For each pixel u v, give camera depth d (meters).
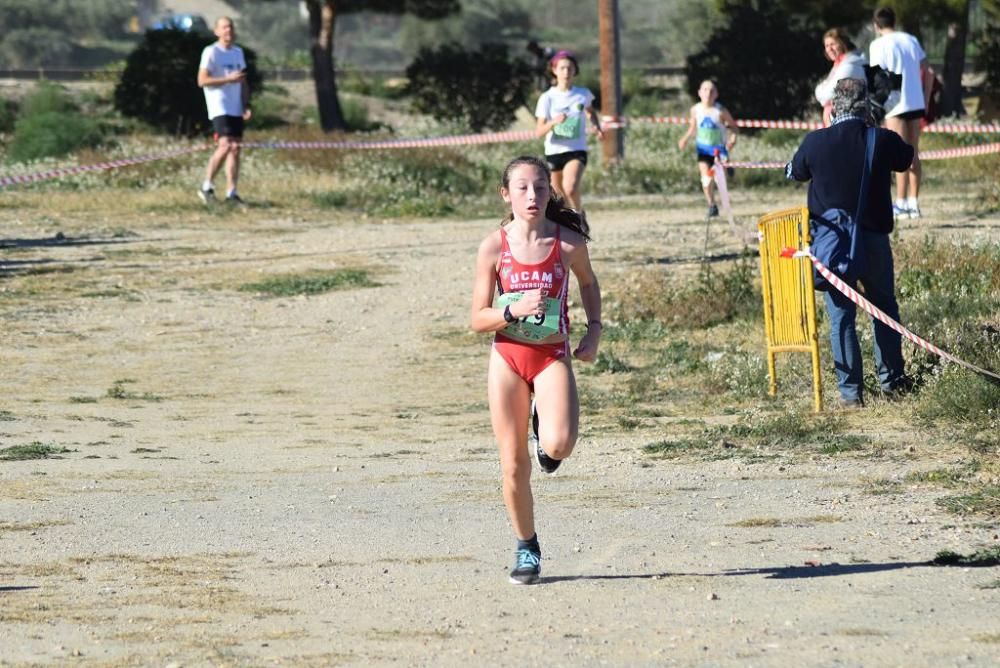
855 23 118.38
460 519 21.80
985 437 25.80
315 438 29.50
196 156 85.25
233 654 14.88
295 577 18.33
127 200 71.31
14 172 80.94
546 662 14.43
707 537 20.09
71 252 56.94
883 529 20.11
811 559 18.61
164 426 31.03
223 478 25.44
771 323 31.22
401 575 18.39
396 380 36.53
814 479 23.64
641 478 24.45
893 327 28.22
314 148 83.56
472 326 17.75
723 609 16.33
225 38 69.56
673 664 14.22
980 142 92.75
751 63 111.00
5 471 25.92
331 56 121.94
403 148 83.12
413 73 116.81
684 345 38.31
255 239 60.97
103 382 36.59
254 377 37.19
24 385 36.09
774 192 76.75
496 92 115.31
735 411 30.58
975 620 15.53
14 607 16.92
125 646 15.25
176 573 18.58
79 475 25.62
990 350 30.94
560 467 25.64
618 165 83.00
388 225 66.12
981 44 118.81
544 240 17.59
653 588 17.44
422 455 27.50
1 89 133.62
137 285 50.31
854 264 28.81
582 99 49.09
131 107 115.81
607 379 35.41
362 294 48.50
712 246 53.75
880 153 28.78
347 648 15.09
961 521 20.39
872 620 15.64
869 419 28.27
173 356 40.00
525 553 17.97
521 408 17.69
